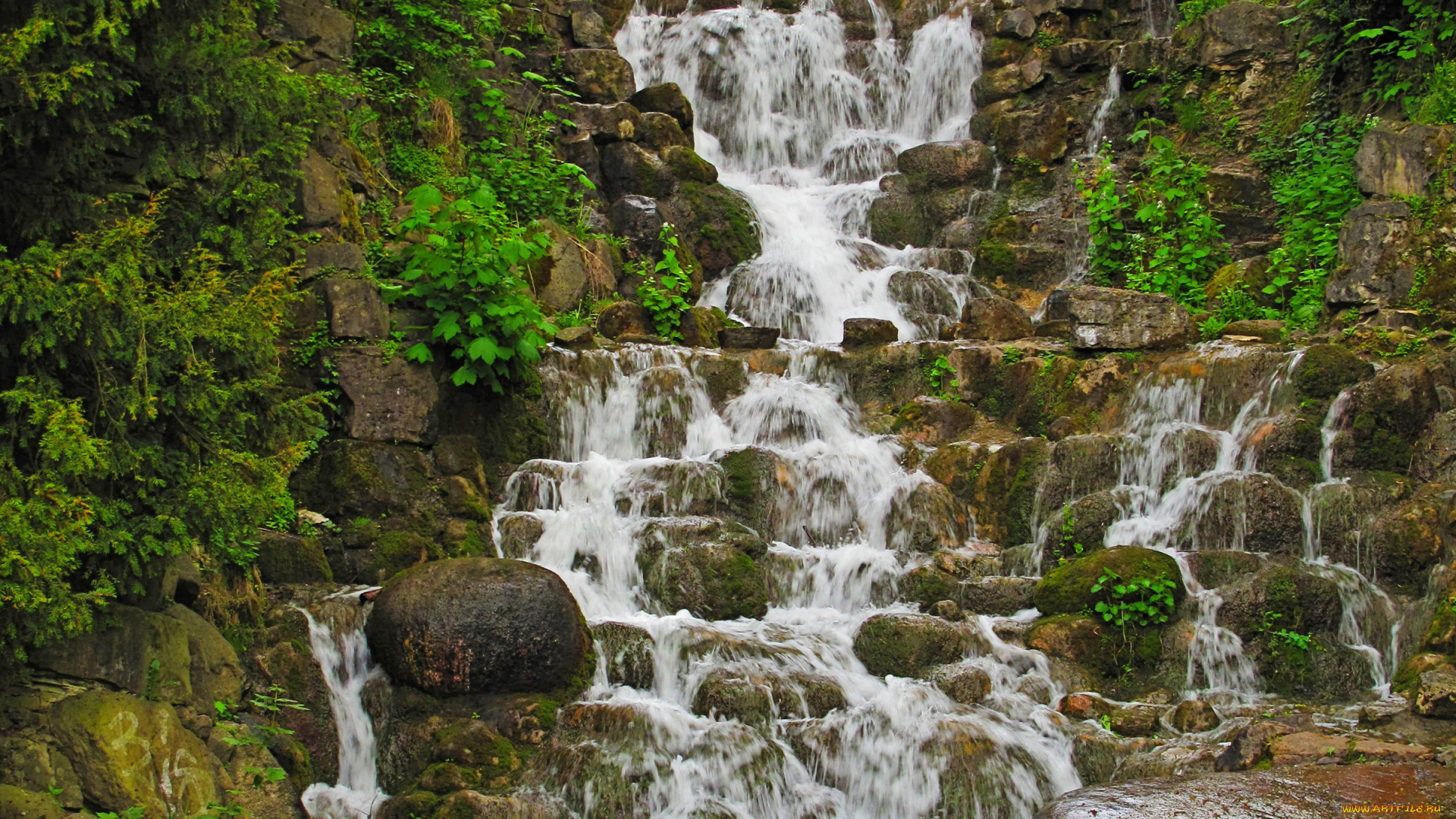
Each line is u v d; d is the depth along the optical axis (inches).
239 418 255.6
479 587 277.1
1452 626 291.7
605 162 521.0
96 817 221.5
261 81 273.6
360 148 416.8
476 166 486.0
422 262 355.6
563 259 435.5
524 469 357.4
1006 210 543.8
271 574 305.6
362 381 332.8
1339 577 315.3
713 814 253.4
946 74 607.5
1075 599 316.5
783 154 600.1
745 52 601.3
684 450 390.3
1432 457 329.4
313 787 265.6
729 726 270.8
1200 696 296.8
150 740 231.1
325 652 280.1
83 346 225.5
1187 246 472.7
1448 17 441.7
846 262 509.4
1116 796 219.6
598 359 387.9
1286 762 243.8
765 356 424.8
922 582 337.7
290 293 268.2
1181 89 552.1
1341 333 381.4
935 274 496.4
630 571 333.4
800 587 342.0
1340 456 336.8
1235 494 330.3
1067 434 386.0
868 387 421.7
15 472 214.7
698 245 510.3
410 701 276.2
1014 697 290.0
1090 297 401.4
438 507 335.9
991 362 413.4
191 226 268.4
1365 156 407.8
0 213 238.7
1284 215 490.6
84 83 229.3
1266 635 307.4
